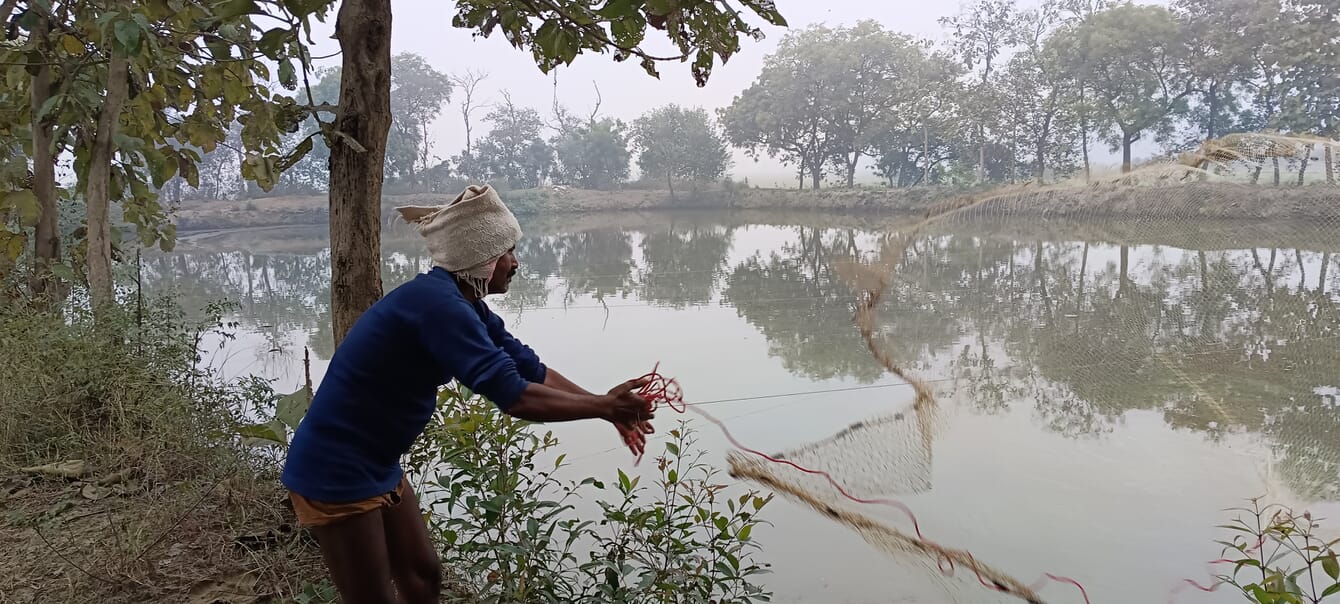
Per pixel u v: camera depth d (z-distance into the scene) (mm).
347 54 3586
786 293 14000
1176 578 3398
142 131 7297
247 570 3404
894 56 34062
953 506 2895
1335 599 3467
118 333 5434
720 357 9406
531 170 50344
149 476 4211
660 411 7191
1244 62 17781
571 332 11297
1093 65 20469
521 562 3213
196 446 4383
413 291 2260
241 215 37406
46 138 6848
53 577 3316
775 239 25062
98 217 6352
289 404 3939
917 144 33094
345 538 2307
